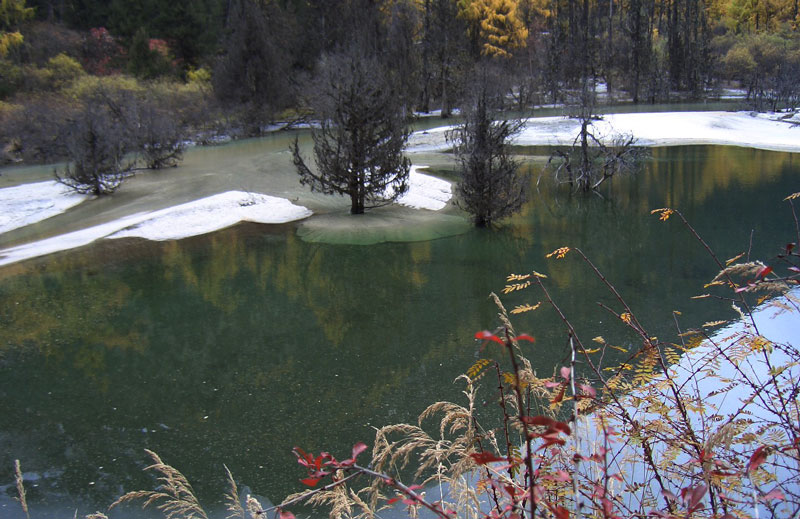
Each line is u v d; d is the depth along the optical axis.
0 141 26.56
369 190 15.23
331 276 10.99
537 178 19.97
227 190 18.45
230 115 35.06
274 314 9.31
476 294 9.74
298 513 4.68
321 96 15.48
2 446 5.99
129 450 5.84
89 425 6.34
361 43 37.09
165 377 7.39
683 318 7.98
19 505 5.01
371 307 9.41
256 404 6.61
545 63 47.41
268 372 7.39
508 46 49.97
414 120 35.06
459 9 49.34
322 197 17.17
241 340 8.40
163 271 11.56
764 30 62.34
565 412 3.93
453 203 15.05
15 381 7.43
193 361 7.79
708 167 20.47
